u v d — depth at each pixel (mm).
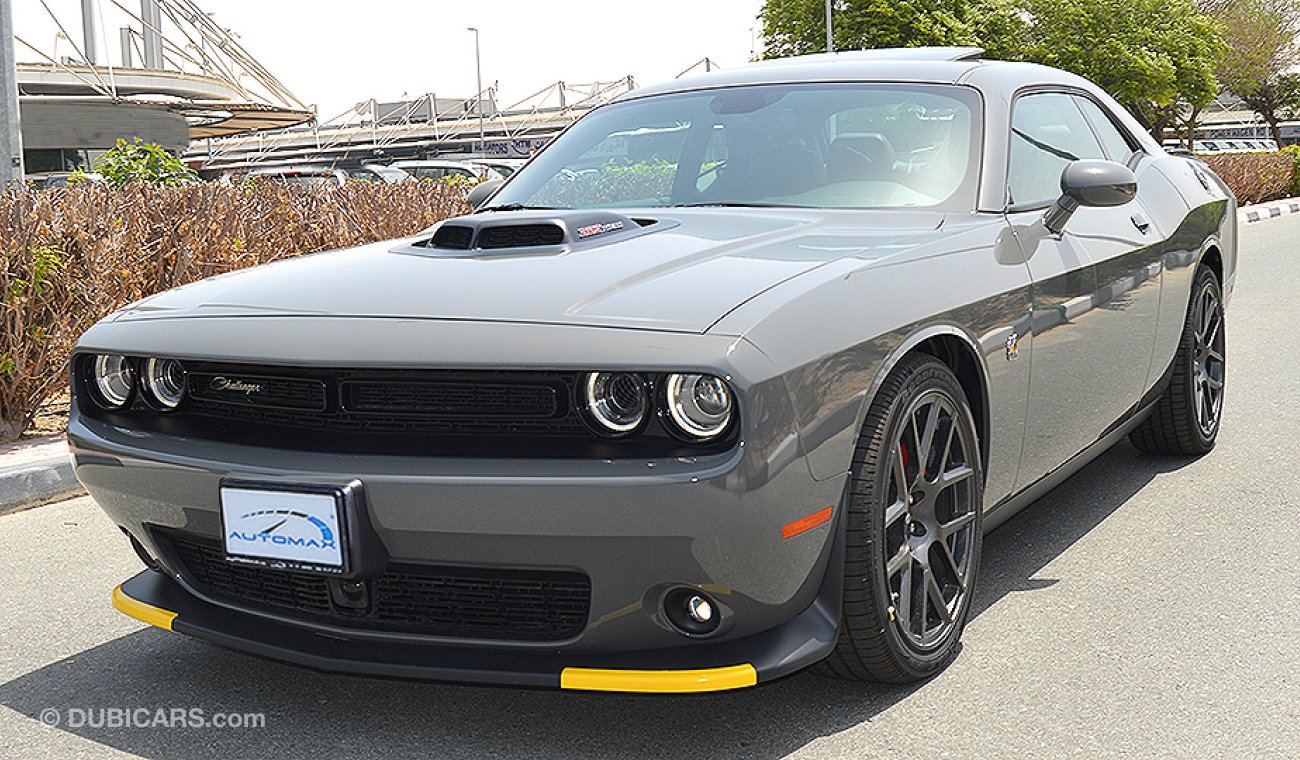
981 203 3348
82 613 3576
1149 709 2764
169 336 2709
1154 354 4250
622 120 4000
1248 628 3227
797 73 3951
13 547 4254
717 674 2420
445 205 8867
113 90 43750
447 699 2889
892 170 3461
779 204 3436
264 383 2627
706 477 2273
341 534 2404
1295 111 55438
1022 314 3176
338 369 2508
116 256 5996
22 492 4781
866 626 2662
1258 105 54594
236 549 2545
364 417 2521
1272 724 2680
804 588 2531
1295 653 3062
